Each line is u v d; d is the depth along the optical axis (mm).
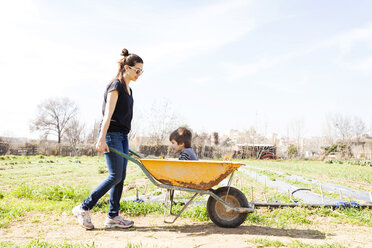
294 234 2943
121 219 3158
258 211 4141
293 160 38219
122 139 3240
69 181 8688
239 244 2473
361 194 6719
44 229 3033
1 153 34406
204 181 3092
